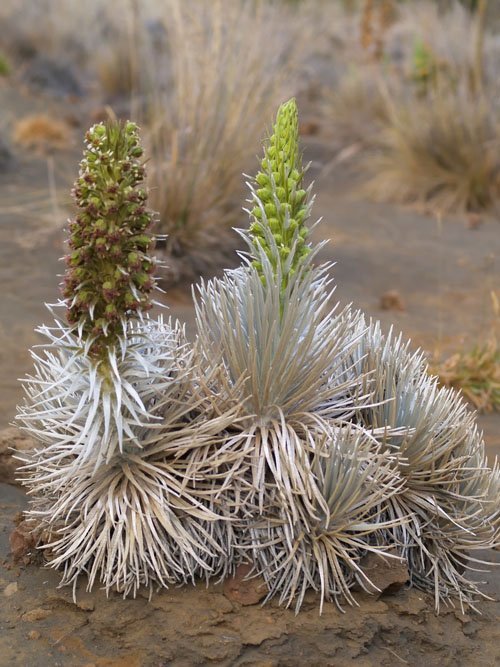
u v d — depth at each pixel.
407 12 9.23
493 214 6.39
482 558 2.56
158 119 4.86
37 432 2.16
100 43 10.16
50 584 2.23
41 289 4.12
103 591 2.19
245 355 2.18
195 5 5.41
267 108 4.86
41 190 5.55
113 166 1.98
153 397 2.18
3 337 3.58
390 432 2.22
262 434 2.16
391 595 2.22
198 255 4.45
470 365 3.53
